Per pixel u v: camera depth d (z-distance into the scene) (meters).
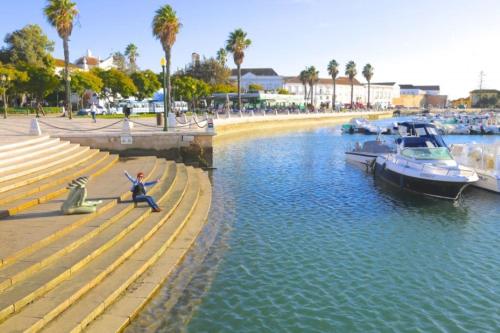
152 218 13.67
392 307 9.63
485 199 20.25
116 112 61.62
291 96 98.31
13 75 53.00
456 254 12.97
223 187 21.97
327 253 12.82
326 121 92.06
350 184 23.61
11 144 17.53
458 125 65.12
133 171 19.91
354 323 8.93
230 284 10.51
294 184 23.27
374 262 12.21
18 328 6.95
